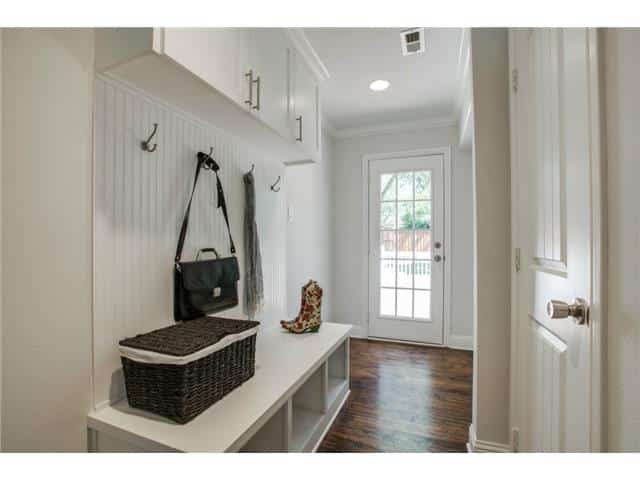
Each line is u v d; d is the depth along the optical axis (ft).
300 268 9.23
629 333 1.89
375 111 10.02
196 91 3.74
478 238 4.89
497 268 4.80
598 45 2.18
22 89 2.78
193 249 4.73
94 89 3.33
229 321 4.41
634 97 1.85
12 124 2.72
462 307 10.41
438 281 10.69
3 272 2.67
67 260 3.13
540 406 3.48
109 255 3.53
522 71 4.05
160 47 2.94
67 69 3.09
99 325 3.43
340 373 6.97
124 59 3.08
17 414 2.78
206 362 3.44
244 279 5.96
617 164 2.01
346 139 11.87
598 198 2.19
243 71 4.17
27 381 2.84
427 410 6.31
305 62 6.15
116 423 3.18
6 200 2.69
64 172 3.09
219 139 5.24
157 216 4.12
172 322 4.34
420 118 10.61
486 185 4.86
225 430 3.10
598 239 2.18
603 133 2.15
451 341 10.47
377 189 11.50
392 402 6.63
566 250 2.76
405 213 11.18
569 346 2.68
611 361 2.06
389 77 7.91
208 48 3.51
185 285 4.36
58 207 3.05
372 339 11.39
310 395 5.62
